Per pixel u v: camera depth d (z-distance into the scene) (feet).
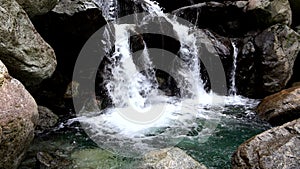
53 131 22.38
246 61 30.73
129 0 32.04
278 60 29.50
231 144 21.13
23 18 18.80
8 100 14.75
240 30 32.37
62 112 25.09
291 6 34.12
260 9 30.45
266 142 17.24
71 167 17.95
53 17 23.29
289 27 31.63
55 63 20.58
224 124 24.18
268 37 30.45
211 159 19.24
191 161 17.46
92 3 24.82
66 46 25.64
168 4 35.14
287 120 23.84
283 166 15.93
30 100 16.02
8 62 18.12
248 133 22.76
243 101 29.27
